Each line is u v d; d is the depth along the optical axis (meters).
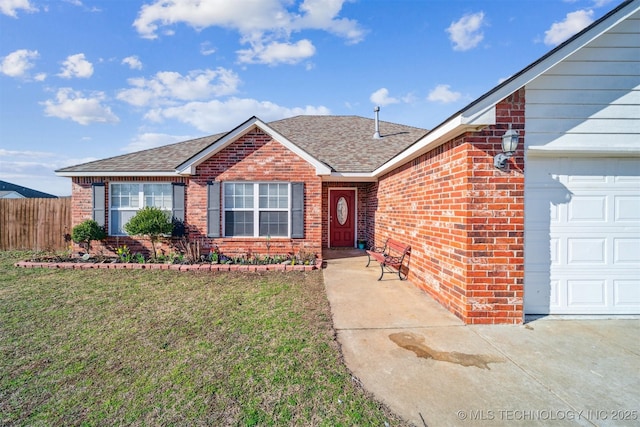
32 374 3.19
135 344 3.89
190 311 5.13
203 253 9.75
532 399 2.81
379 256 7.99
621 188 4.88
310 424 2.46
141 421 2.48
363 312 5.14
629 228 4.88
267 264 8.80
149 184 10.06
